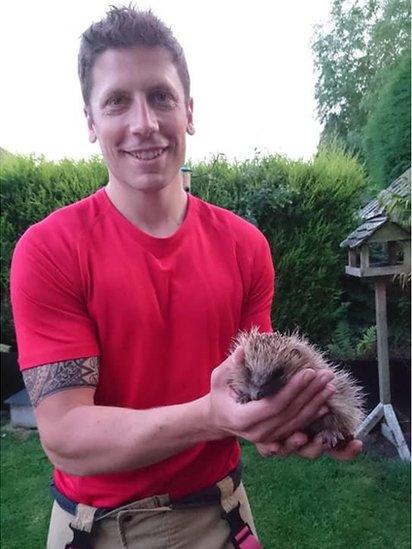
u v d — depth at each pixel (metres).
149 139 0.65
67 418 0.60
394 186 1.75
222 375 0.54
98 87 0.66
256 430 0.53
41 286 0.63
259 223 2.23
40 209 2.45
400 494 1.62
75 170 2.50
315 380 0.51
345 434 0.61
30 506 1.71
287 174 2.26
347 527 1.50
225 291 0.71
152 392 0.67
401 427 1.94
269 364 0.56
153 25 0.65
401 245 1.77
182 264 0.68
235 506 0.73
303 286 2.25
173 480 0.69
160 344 0.67
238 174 2.29
